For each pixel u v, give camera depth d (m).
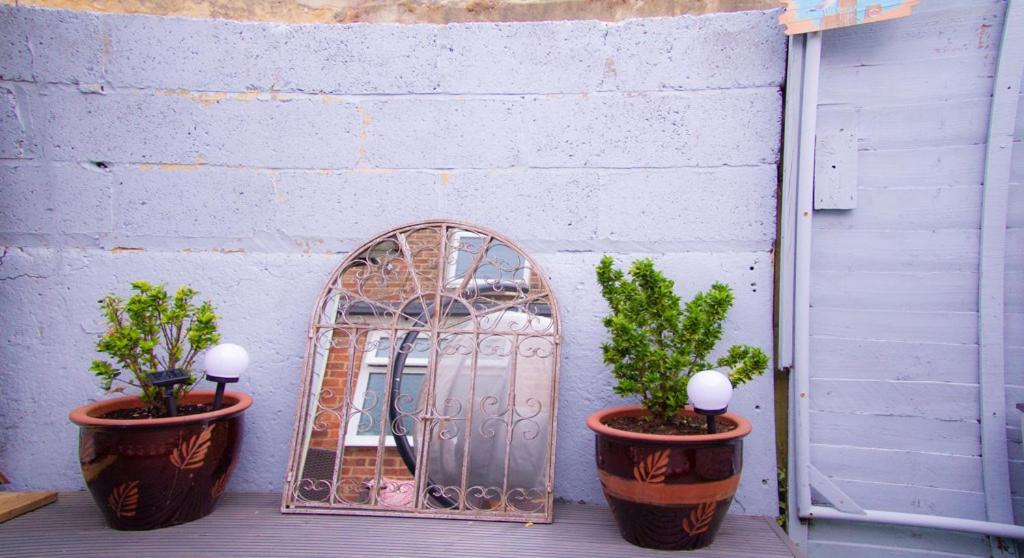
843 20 2.11
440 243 2.37
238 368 2.11
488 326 2.32
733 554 1.94
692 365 2.07
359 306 2.38
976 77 2.12
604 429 1.95
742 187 2.30
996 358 2.10
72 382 2.41
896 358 2.19
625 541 2.02
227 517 2.16
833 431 2.23
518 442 2.26
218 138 2.45
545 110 2.38
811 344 2.24
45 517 2.15
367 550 1.93
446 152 2.41
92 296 2.43
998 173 2.09
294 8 2.47
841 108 2.21
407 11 2.46
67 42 2.42
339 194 2.44
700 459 1.88
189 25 2.44
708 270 2.32
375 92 2.43
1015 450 2.11
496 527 2.12
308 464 2.29
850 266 2.22
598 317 2.35
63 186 2.44
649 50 2.34
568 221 2.37
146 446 1.96
